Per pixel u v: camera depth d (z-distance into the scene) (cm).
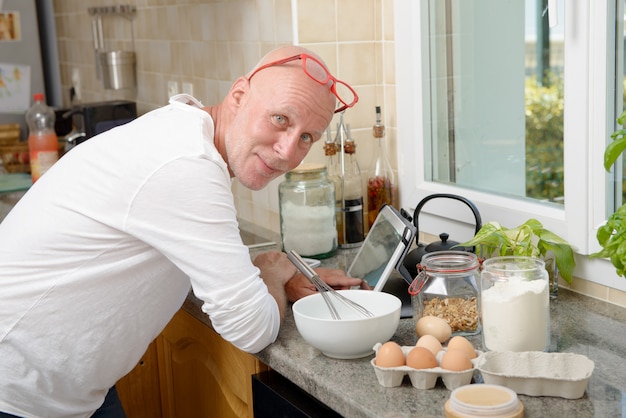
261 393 166
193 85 290
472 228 209
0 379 155
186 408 212
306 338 153
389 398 134
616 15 167
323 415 149
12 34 390
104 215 147
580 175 174
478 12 203
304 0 223
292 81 152
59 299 152
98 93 378
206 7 271
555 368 135
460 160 216
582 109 172
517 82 195
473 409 121
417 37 217
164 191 144
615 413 125
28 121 329
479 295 161
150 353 224
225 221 147
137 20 327
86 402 168
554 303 177
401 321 171
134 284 155
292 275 183
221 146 162
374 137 231
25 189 316
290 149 154
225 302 148
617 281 172
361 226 231
